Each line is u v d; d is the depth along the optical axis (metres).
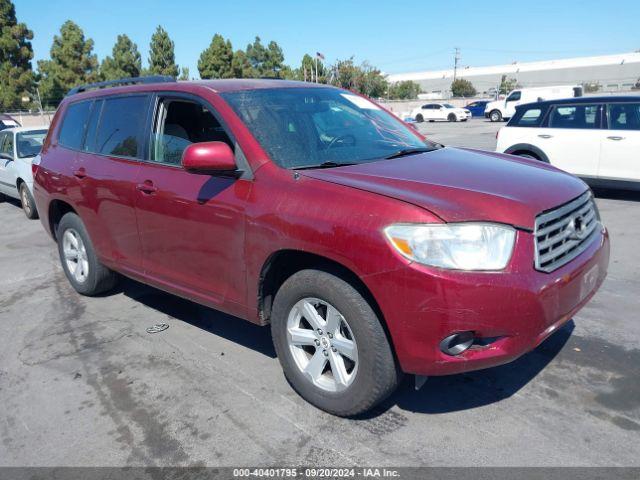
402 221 2.57
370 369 2.79
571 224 2.93
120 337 4.34
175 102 3.93
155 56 56.97
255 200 3.14
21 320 4.85
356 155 3.53
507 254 2.55
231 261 3.36
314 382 3.12
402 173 3.09
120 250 4.44
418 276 2.51
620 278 5.03
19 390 3.63
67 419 3.26
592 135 8.53
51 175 5.13
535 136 9.12
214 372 3.70
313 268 2.97
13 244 7.75
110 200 4.32
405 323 2.58
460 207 2.62
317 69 55.62
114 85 5.04
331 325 2.97
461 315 2.49
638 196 8.78
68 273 5.35
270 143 3.35
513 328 2.55
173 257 3.84
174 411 3.26
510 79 82.88
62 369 3.88
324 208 2.82
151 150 4.04
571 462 2.61
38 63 55.81
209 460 2.81
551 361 3.55
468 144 18.83
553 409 3.04
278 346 3.25
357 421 3.05
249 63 60.94
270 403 3.28
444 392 3.28
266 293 3.31
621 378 3.31
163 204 3.76
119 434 3.08
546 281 2.63
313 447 2.86
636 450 2.67
